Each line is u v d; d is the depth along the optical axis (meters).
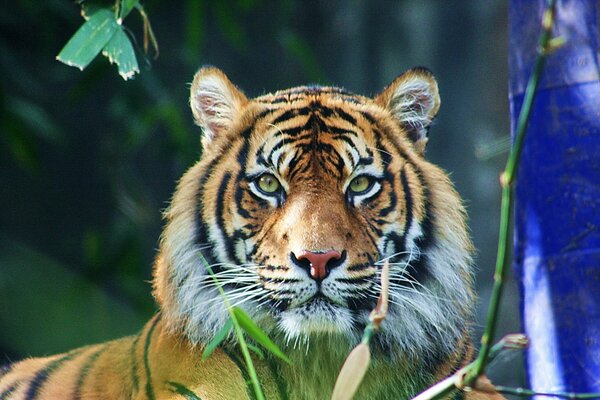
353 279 6.39
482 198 18.77
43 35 15.12
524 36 6.68
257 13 17.83
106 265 13.20
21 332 12.98
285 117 6.80
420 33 19.17
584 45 6.34
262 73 17.89
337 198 6.52
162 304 6.92
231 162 6.83
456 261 6.78
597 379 6.22
